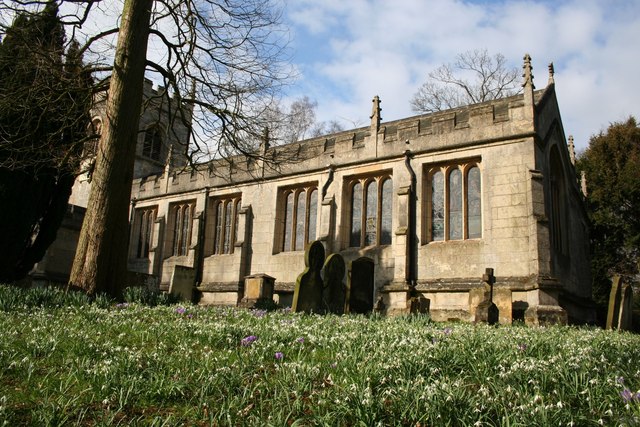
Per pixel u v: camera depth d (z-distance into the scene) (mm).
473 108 22859
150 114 40469
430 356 6367
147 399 5031
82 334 7523
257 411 4684
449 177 23438
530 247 20234
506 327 13375
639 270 37094
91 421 4527
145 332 8141
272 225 28312
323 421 4309
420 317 14000
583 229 30641
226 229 31141
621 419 4324
